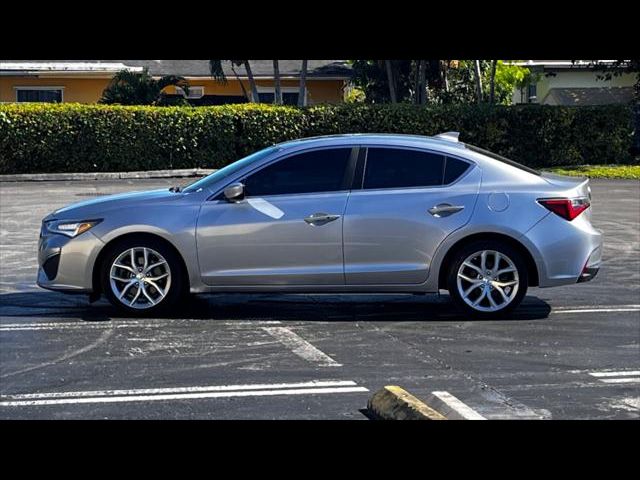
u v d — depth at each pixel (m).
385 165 9.98
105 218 9.91
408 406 6.41
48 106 30.34
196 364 8.13
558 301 10.99
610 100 41.12
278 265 9.86
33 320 9.91
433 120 32.62
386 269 9.83
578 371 7.93
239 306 10.64
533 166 32.88
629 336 9.21
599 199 23.12
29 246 15.56
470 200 9.85
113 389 7.41
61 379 7.69
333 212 9.81
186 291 10.01
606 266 13.61
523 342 8.95
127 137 30.95
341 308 10.55
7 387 7.47
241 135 31.95
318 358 8.34
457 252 9.88
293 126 32.22
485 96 41.75
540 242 9.83
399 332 9.36
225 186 9.98
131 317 10.00
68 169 30.64
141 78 35.09
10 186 26.86
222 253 9.85
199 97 40.28
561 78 41.47
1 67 36.34
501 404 6.98
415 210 9.82
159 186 26.70
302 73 36.19
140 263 9.99
